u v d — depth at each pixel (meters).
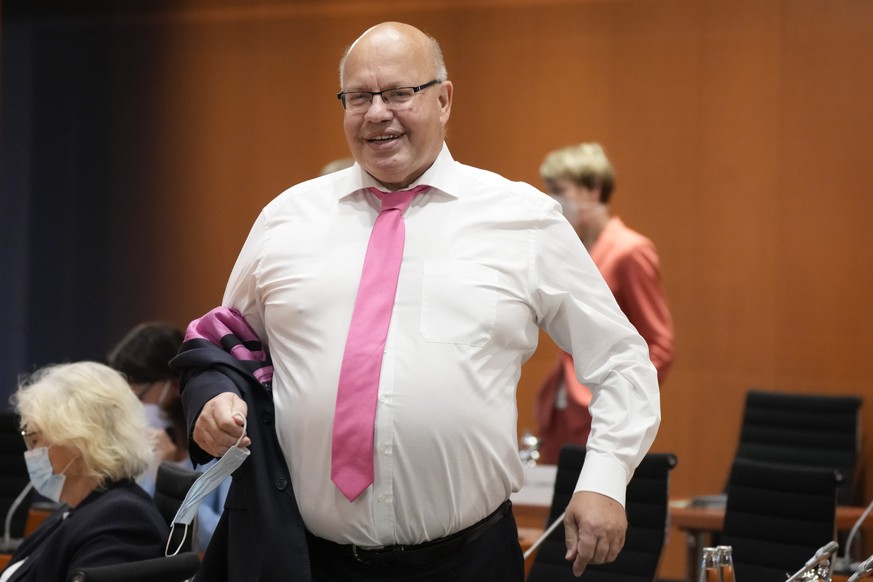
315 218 5.00
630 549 7.84
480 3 14.26
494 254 4.82
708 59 13.22
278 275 4.93
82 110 16.11
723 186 13.15
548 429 11.64
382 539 4.72
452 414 4.65
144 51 15.83
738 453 12.12
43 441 6.40
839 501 11.62
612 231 11.30
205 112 15.61
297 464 4.76
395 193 4.91
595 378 4.89
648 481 7.89
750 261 13.03
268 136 15.34
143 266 15.90
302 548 4.66
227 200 15.53
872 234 12.44
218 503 8.34
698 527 9.76
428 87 4.81
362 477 4.63
